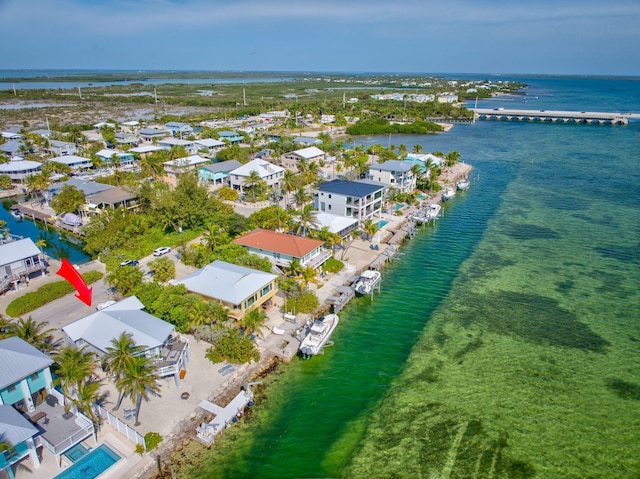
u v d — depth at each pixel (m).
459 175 135.88
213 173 115.19
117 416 39.88
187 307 51.69
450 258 78.94
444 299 64.81
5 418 33.44
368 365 49.97
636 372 49.31
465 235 89.94
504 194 119.31
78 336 45.12
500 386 46.84
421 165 119.81
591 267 74.94
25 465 34.47
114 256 70.69
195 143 156.88
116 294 60.44
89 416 37.66
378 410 43.34
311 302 58.19
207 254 68.06
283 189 107.50
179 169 120.56
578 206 107.88
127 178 109.00
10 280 61.25
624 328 57.53
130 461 35.62
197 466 36.44
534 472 36.66
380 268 73.94
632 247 83.12
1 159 127.81
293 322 55.56
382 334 56.03
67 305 58.06
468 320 59.38
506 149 183.75
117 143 160.62
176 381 43.66
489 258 78.88
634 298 64.88
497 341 54.75
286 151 152.88
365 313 60.84
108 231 74.56
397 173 108.50
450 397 45.22
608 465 37.47
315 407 43.53
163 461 36.28
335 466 37.03
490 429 41.09
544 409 43.69
